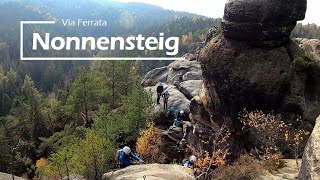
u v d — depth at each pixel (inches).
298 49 561.9
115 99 1259.8
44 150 1147.9
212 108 626.2
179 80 1207.6
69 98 1162.6
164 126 904.3
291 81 523.5
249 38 540.4
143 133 780.6
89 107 1138.0
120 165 512.7
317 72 535.2
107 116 803.4
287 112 518.9
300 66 527.8
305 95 529.3
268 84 521.7
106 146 546.6
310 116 511.2
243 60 543.8
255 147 515.8
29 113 1428.4
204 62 594.6
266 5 525.3
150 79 1393.9
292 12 532.1
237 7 539.2
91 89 1123.9
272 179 395.2
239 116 550.9
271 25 529.3
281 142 493.4
